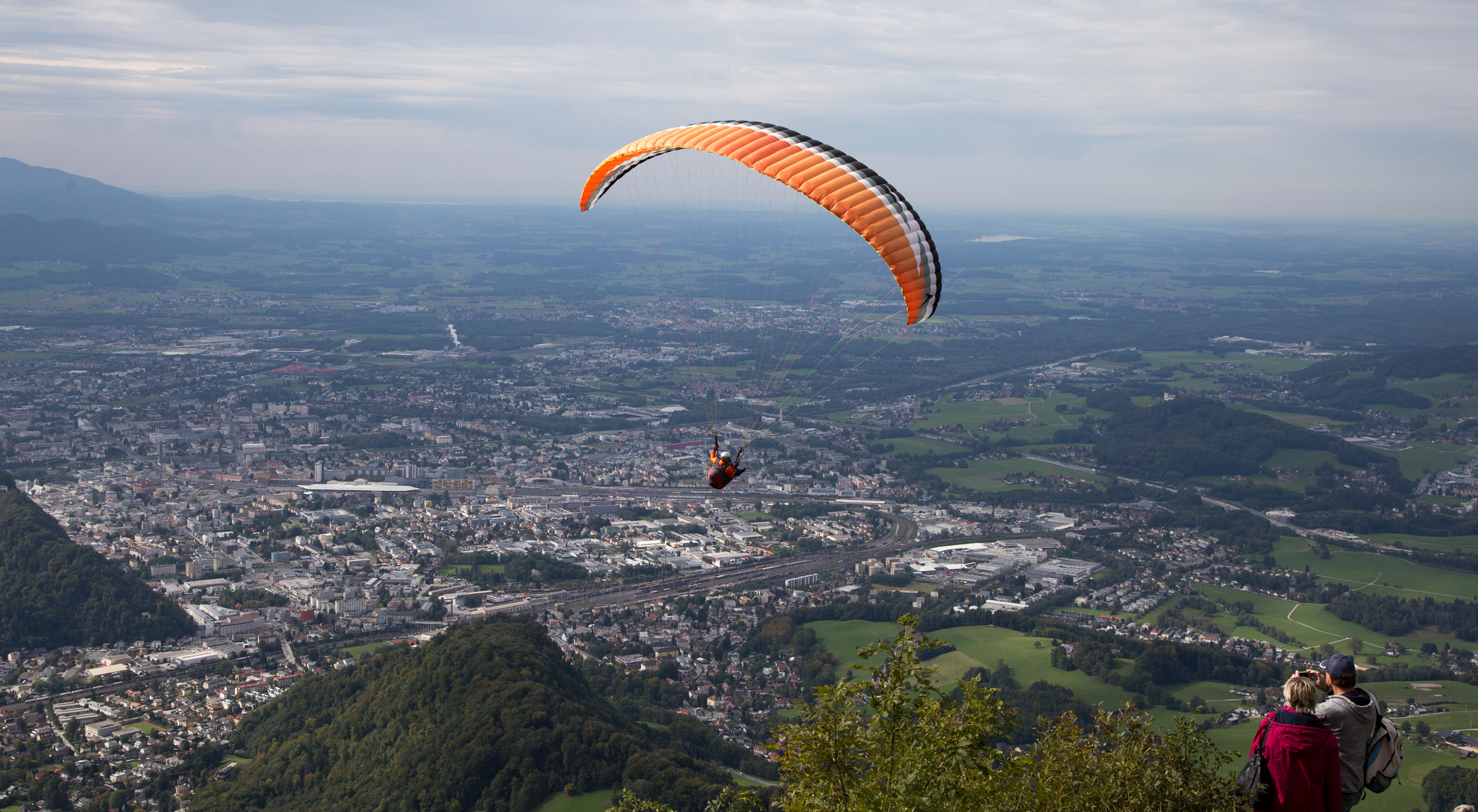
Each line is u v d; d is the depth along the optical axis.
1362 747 17.12
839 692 22.67
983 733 21.77
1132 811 21.34
